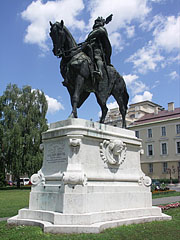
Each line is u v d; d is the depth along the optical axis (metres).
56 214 4.78
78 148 5.40
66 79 6.41
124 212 5.62
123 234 4.45
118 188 5.91
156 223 5.58
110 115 48.03
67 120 5.79
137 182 6.62
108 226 4.95
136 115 48.44
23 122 27.80
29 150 26.83
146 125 43.28
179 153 38.88
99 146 5.95
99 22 7.20
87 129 5.62
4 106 29.28
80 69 6.23
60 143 5.72
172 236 4.43
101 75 6.56
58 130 5.70
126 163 6.57
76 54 6.45
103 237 4.18
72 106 6.14
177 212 7.83
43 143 6.22
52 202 5.26
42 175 5.84
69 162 5.33
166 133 40.78
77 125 5.60
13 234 4.47
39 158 26.17
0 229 5.01
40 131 27.66
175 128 39.88
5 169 29.47
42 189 5.65
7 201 12.24
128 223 5.37
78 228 4.52
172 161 39.41
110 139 6.18
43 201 5.48
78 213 4.86
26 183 44.47
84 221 4.73
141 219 5.68
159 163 40.94
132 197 6.15
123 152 6.51
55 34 6.25
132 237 4.29
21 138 26.53
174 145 39.59
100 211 5.32
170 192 19.92
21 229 4.80
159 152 41.12
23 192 20.64
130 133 7.06
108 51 7.23
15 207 9.63
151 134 42.59
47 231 4.52
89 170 5.54
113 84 7.21
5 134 27.80
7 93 29.77
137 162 6.97
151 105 52.69
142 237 4.31
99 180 5.64
